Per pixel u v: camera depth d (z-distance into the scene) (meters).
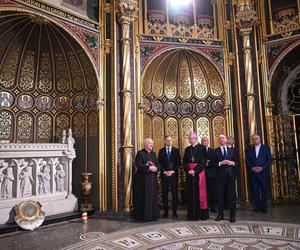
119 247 4.28
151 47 7.53
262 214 6.21
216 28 8.10
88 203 6.49
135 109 7.06
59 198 6.28
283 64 7.84
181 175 8.02
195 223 5.58
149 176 6.00
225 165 5.76
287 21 7.57
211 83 8.23
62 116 7.30
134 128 6.95
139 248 4.22
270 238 4.55
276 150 7.39
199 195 5.85
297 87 7.86
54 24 6.34
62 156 6.48
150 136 7.95
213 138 8.13
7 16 5.91
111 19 7.14
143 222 5.78
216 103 8.16
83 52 6.79
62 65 7.17
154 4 8.09
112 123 6.76
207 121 8.27
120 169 6.64
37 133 7.05
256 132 7.34
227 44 7.93
